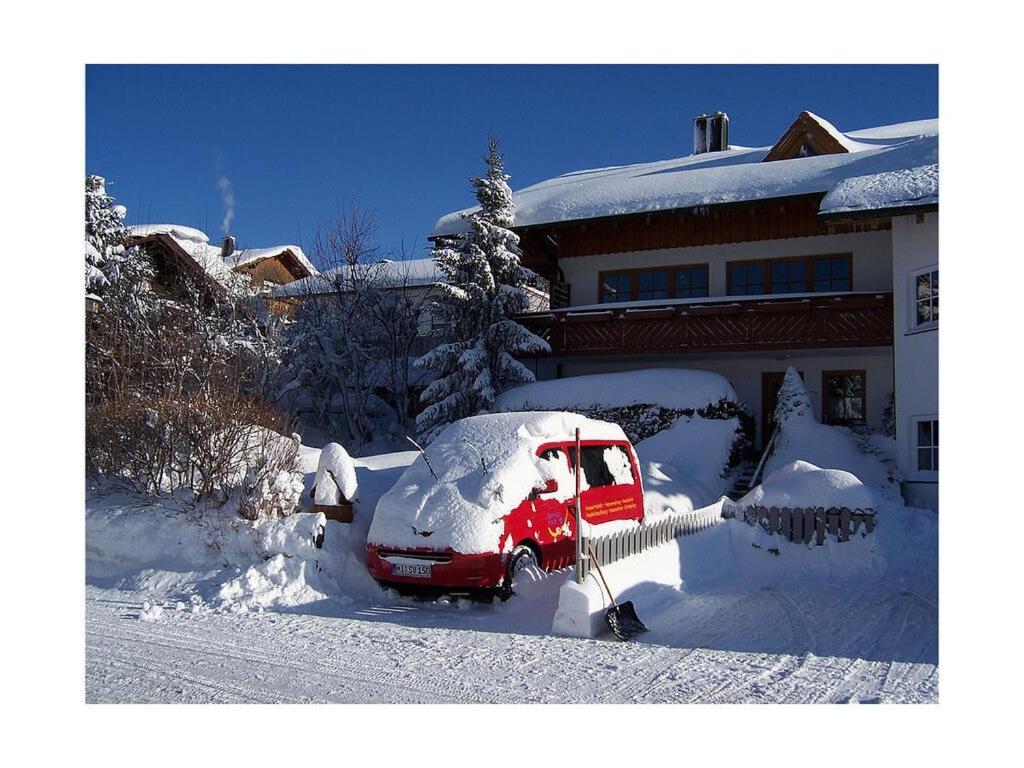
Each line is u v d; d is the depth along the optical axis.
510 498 9.36
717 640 7.66
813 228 20.91
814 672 6.54
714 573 10.98
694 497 15.46
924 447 16.47
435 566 9.05
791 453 17.14
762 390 21.22
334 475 11.13
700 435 17.55
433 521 9.22
